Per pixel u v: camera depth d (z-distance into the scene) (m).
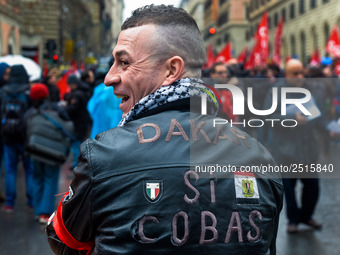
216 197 1.24
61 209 1.32
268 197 1.33
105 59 15.94
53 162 5.37
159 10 1.37
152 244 1.18
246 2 67.38
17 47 28.19
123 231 1.18
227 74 5.93
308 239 4.93
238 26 67.81
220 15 75.12
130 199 1.20
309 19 43.97
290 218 5.18
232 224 1.24
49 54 19.16
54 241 1.36
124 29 1.40
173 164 1.23
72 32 45.34
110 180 1.21
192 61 1.37
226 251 1.22
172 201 1.20
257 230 1.26
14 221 5.70
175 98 1.33
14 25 27.34
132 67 1.36
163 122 1.30
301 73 4.89
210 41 80.31
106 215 1.21
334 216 5.71
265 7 56.06
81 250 1.34
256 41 16.27
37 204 5.53
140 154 1.24
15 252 4.59
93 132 5.02
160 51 1.34
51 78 8.02
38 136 5.40
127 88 1.37
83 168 1.24
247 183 1.28
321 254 4.46
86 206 1.23
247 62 16.39
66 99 7.75
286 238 4.98
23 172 8.79
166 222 1.19
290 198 5.16
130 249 1.18
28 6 35.06
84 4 51.28
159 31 1.35
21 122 6.05
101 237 1.22
